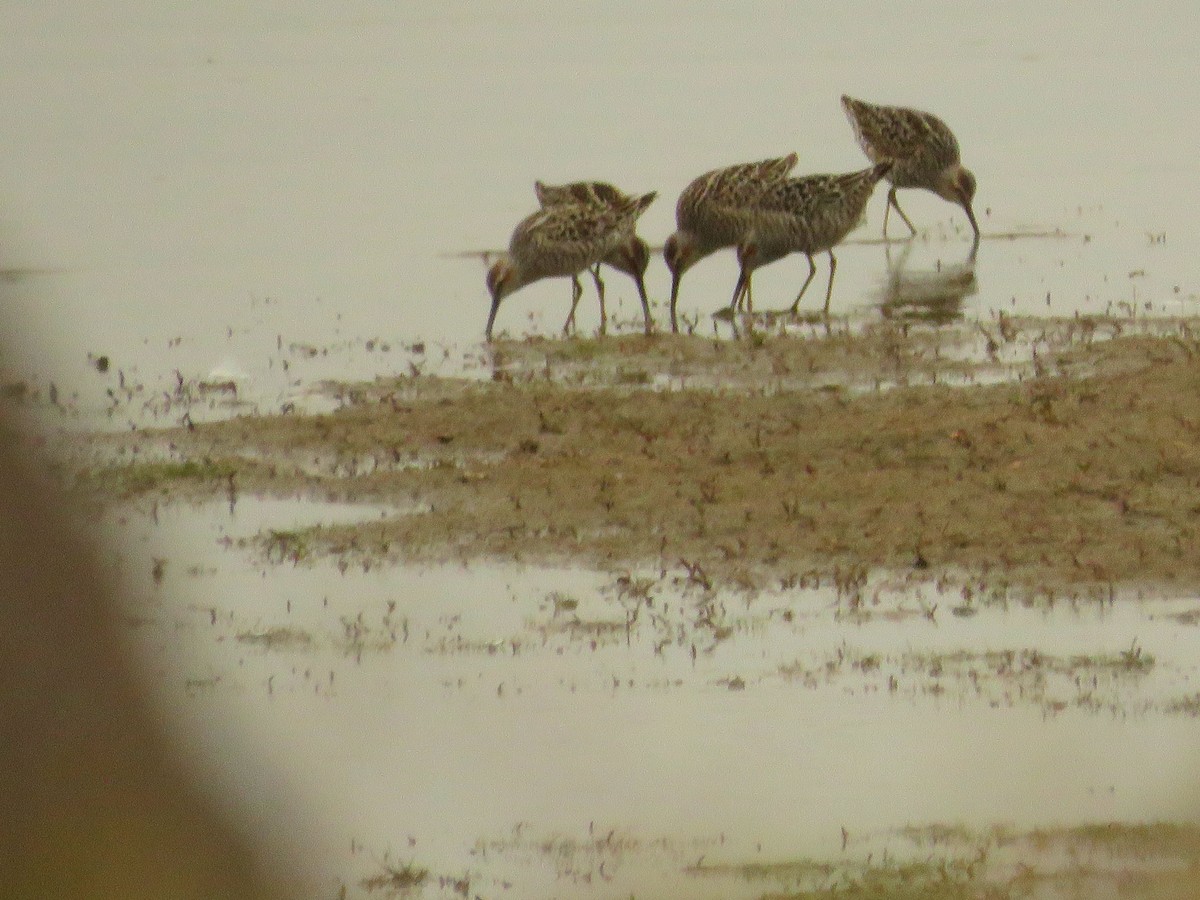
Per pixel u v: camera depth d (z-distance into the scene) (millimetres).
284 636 12703
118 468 15773
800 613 12852
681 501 14602
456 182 27391
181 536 14398
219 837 8594
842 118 30703
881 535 13852
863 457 15234
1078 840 10055
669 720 11586
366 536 14328
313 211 26031
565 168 27938
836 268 23469
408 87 33406
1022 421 15758
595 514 14492
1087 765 10820
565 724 11594
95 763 7992
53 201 26484
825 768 10977
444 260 23781
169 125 30859
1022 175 27984
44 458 7879
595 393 17219
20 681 7844
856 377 17781
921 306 21188
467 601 13234
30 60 35062
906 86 33250
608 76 34250
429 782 10891
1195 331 18938
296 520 14742
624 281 23125
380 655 12438
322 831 10391
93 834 7973
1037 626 12547
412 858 10148
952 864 9867
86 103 32219
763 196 21469
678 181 27031
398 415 16953
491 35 37562
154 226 25266
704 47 36438
